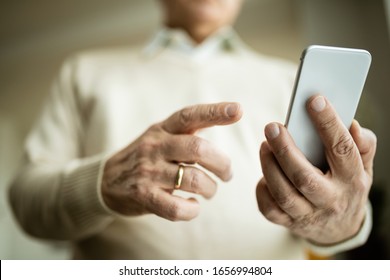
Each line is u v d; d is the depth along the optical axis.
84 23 1.91
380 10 1.21
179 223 0.51
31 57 2.12
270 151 0.33
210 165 0.35
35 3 1.77
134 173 0.37
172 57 0.69
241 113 0.32
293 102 0.31
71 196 0.43
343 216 0.36
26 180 0.52
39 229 0.50
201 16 0.70
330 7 1.37
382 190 1.09
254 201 0.54
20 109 2.32
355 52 0.30
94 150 0.59
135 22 1.90
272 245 0.53
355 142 0.34
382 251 1.08
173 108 0.62
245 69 0.69
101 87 0.64
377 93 1.20
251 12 1.69
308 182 0.31
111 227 0.51
